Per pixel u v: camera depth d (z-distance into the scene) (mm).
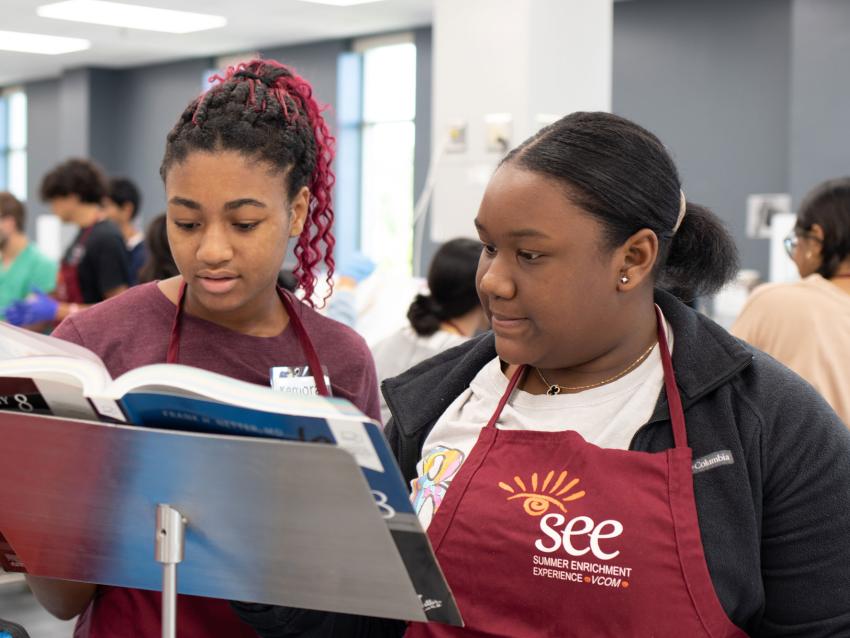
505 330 1060
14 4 8555
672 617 1002
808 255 2430
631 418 1090
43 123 13039
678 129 7855
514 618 1067
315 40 10062
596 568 1026
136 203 4984
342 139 10062
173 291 1383
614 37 8180
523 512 1068
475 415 1187
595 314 1042
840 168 6371
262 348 1391
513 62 4031
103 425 937
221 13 8820
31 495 1035
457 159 4215
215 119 1237
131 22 9258
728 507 1027
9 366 1001
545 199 1005
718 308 5645
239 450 895
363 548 922
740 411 1058
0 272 4949
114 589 1331
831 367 2305
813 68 6453
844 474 1021
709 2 7637
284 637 1144
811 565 1021
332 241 1482
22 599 2973
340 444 876
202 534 975
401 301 3479
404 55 9773
